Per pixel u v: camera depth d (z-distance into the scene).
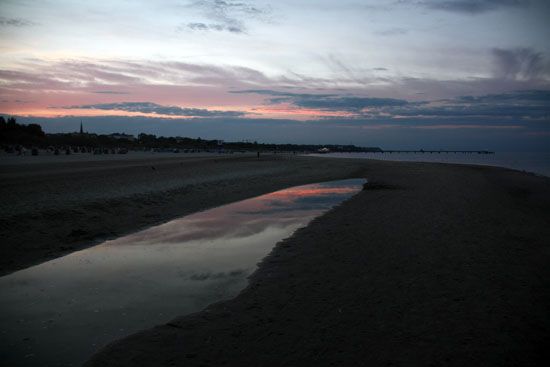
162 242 10.63
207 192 20.27
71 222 12.19
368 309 5.80
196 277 7.83
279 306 6.03
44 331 5.52
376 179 28.12
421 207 14.62
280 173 34.31
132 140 158.38
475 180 26.70
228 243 10.51
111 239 10.96
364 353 4.56
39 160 42.00
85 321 5.84
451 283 6.83
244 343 4.89
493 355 4.53
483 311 5.71
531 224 11.98
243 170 35.44
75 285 7.39
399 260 8.15
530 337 4.99
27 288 7.24
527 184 25.98
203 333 5.20
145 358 4.58
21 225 11.22
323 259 8.45
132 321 5.83
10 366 4.59
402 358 4.45
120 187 19.34
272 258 8.80
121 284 7.45
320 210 15.69
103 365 4.44
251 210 15.76
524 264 7.93
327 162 55.84
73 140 109.50
